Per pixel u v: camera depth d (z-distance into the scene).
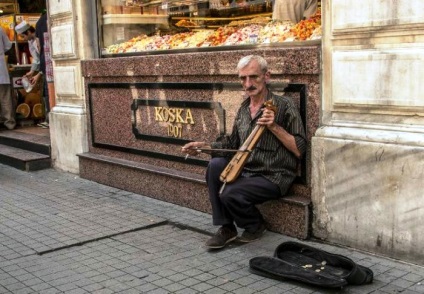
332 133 4.19
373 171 3.95
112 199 5.94
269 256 4.14
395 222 3.88
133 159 6.28
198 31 6.02
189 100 5.40
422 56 3.64
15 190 6.52
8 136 8.62
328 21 4.16
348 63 4.05
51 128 7.55
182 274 3.91
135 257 4.28
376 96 3.91
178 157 5.64
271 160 4.37
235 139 4.57
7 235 4.91
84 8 6.72
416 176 3.72
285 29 4.86
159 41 6.15
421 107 3.69
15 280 3.94
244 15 5.59
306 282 3.60
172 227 4.98
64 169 7.41
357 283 3.56
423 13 3.59
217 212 4.38
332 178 4.22
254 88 4.27
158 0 6.36
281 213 4.57
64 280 3.91
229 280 3.78
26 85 9.30
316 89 4.30
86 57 6.79
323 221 4.34
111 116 6.49
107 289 3.73
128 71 6.02
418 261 3.80
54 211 5.58
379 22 3.82
